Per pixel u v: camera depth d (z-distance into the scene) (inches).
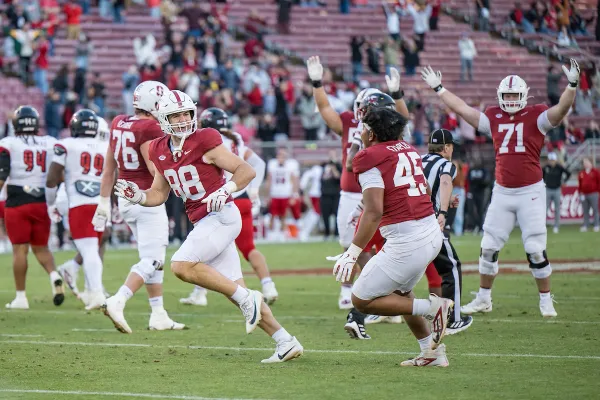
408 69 4202.8
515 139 1378.0
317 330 1285.7
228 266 1056.8
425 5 4320.9
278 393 870.4
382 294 962.1
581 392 856.3
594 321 1328.7
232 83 3789.4
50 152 1583.4
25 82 3759.8
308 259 2529.5
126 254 2743.6
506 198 1392.7
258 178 1611.7
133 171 1298.0
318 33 4446.4
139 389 898.1
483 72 4379.9
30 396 872.9
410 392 866.1
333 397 850.8
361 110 1210.6
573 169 3639.3
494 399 831.7
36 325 1366.9
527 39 4441.4
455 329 1217.4
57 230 2957.7
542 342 1147.9
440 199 1206.9
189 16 3907.5
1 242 3115.2
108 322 1397.6
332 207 3154.5
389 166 946.1
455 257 1222.9
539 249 1375.5
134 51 3978.8
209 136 1019.3
